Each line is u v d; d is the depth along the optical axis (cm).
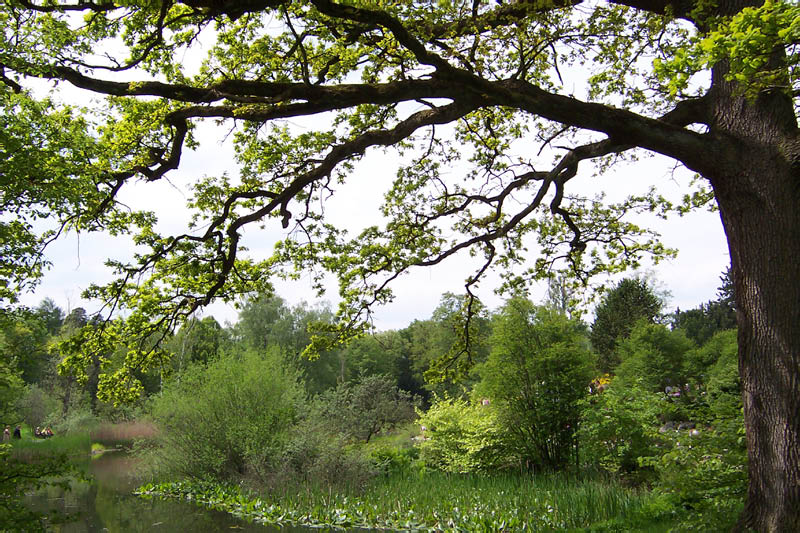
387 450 1953
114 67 709
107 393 881
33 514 679
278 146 905
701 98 735
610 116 689
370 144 777
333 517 1330
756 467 605
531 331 1553
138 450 2245
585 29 845
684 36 839
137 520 1430
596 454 1330
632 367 2316
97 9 657
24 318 709
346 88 700
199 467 1909
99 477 2198
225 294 918
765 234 625
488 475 1570
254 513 1468
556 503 1142
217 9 592
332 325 1016
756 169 639
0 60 638
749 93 530
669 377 2280
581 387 1500
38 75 663
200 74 829
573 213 1113
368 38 773
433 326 5450
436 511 1270
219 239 816
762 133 645
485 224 1058
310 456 1738
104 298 827
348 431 2145
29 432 3494
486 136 1091
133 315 849
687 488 750
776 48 453
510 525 1079
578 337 1563
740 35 430
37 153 678
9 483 683
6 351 710
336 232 1004
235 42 823
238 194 809
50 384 4072
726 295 3994
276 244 973
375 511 1328
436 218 1068
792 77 518
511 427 1571
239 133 901
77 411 3775
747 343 628
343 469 1659
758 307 620
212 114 751
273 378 1977
